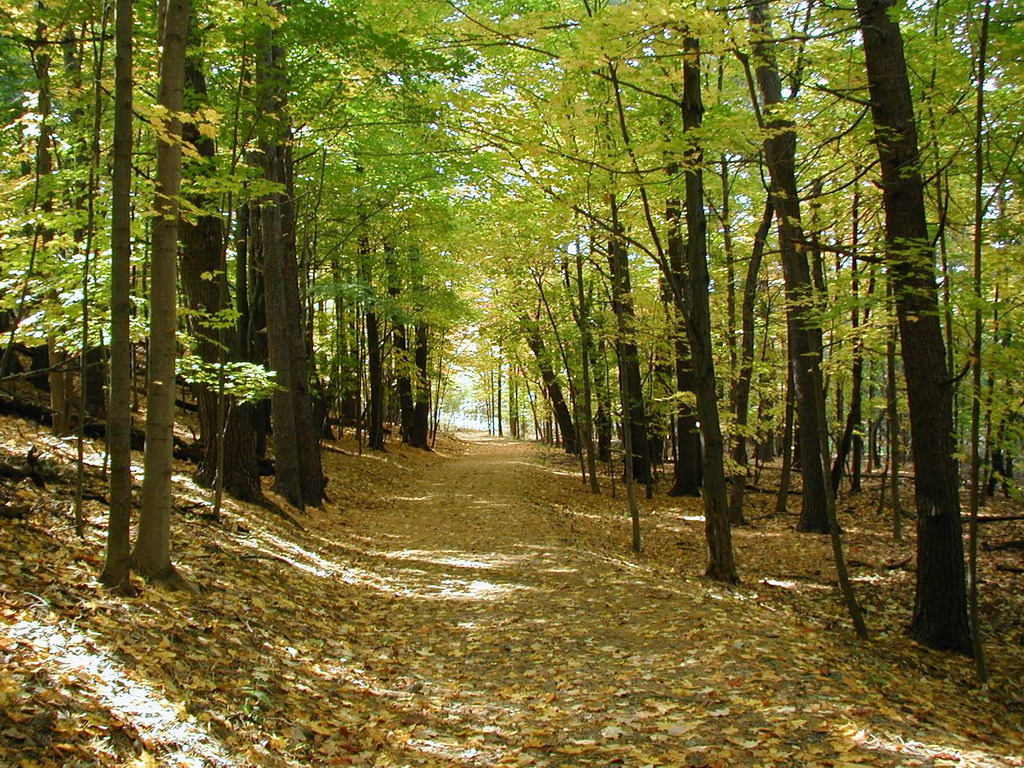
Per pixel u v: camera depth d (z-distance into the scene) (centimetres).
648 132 1112
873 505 1805
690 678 508
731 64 1209
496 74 924
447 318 2322
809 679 500
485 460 3212
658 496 1972
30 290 728
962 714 544
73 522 635
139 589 523
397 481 2061
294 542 935
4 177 730
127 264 516
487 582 873
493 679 536
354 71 1002
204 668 433
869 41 756
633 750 391
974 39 664
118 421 513
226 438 1027
